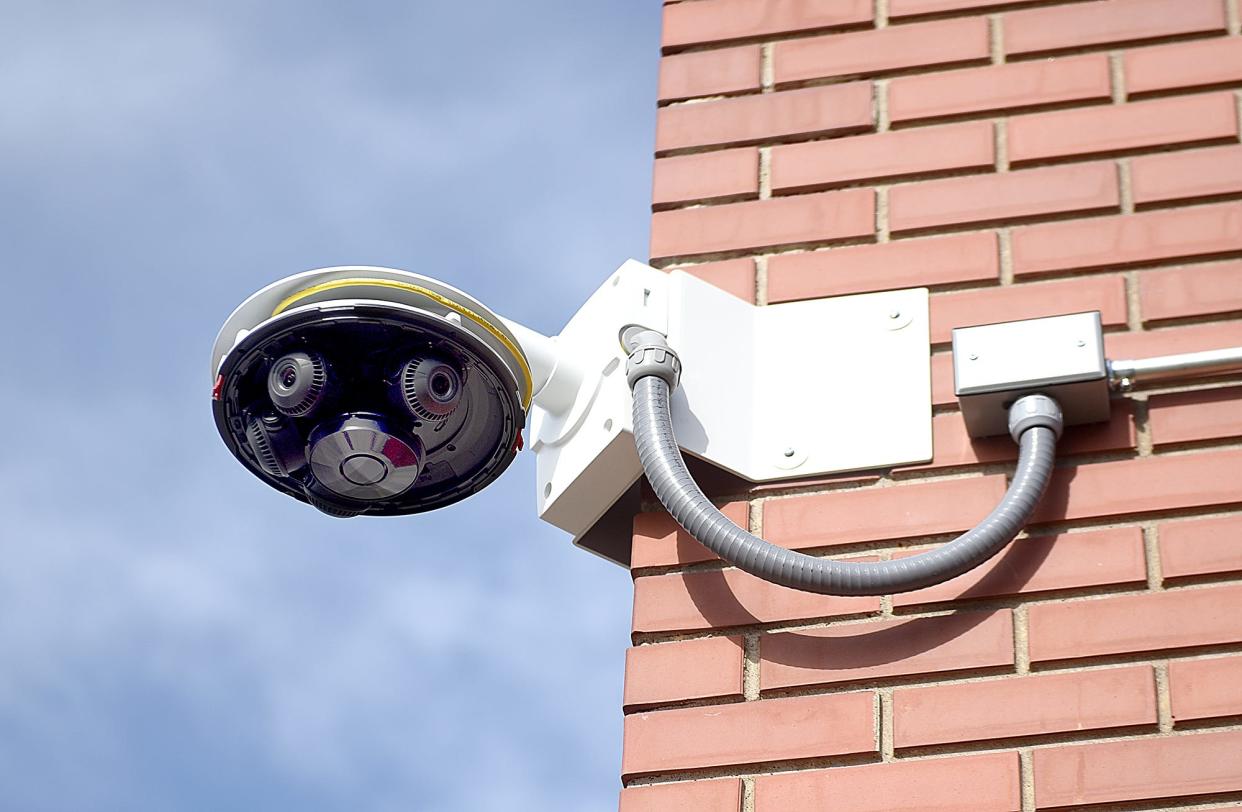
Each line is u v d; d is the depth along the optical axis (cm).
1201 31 312
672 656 270
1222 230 289
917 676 257
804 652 264
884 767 250
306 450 277
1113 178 299
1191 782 238
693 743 260
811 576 257
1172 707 245
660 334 291
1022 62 316
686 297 299
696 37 335
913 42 323
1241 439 268
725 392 292
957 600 263
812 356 296
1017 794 243
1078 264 292
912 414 286
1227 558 256
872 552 273
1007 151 306
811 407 290
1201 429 270
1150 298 286
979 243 299
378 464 276
